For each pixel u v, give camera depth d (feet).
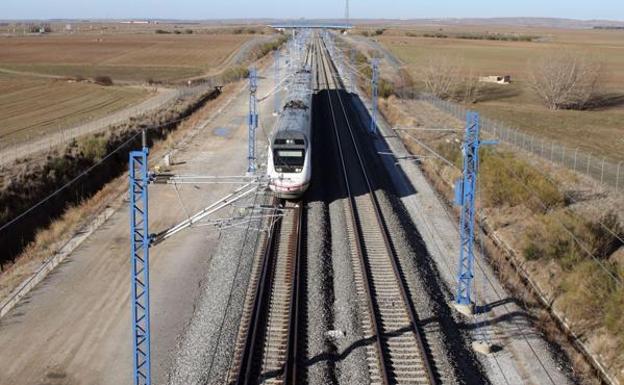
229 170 125.49
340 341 61.26
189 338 61.62
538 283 78.64
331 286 73.97
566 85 236.43
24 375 55.93
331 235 90.68
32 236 98.37
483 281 75.82
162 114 185.78
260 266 77.41
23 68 339.77
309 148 99.14
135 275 49.08
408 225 94.73
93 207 104.12
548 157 139.13
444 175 124.67
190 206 102.73
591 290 70.28
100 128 166.61
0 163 121.70
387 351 59.16
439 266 80.48
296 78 172.76
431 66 273.54
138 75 318.86
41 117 191.31
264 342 60.23
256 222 91.91
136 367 50.65
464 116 193.77
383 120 186.60
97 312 67.31
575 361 60.95
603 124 201.98
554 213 95.20
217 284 72.79
